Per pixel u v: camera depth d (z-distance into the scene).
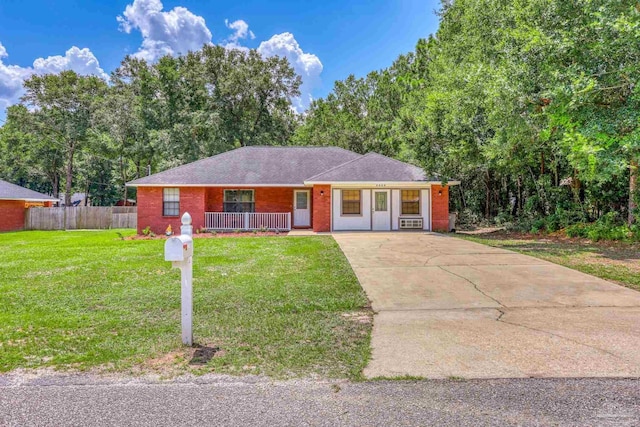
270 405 2.80
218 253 10.70
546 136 10.21
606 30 8.45
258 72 34.56
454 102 14.12
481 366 3.45
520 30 10.95
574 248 11.02
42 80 34.09
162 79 33.78
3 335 4.35
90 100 35.69
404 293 6.31
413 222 17.55
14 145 41.72
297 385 3.12
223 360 3.64
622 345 3.91
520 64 10.62
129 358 3.71
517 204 20.81
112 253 10.99
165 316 5.13
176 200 18.05
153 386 3.12
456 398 2.88
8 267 8.75
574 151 9.10
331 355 3.76
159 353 3.82
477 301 5.79
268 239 14.05
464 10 18.27
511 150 14.02
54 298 6.03
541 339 4.12
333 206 17.67
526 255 9.84
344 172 17.34
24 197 23.84
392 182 16.75
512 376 3.24
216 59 34.09
